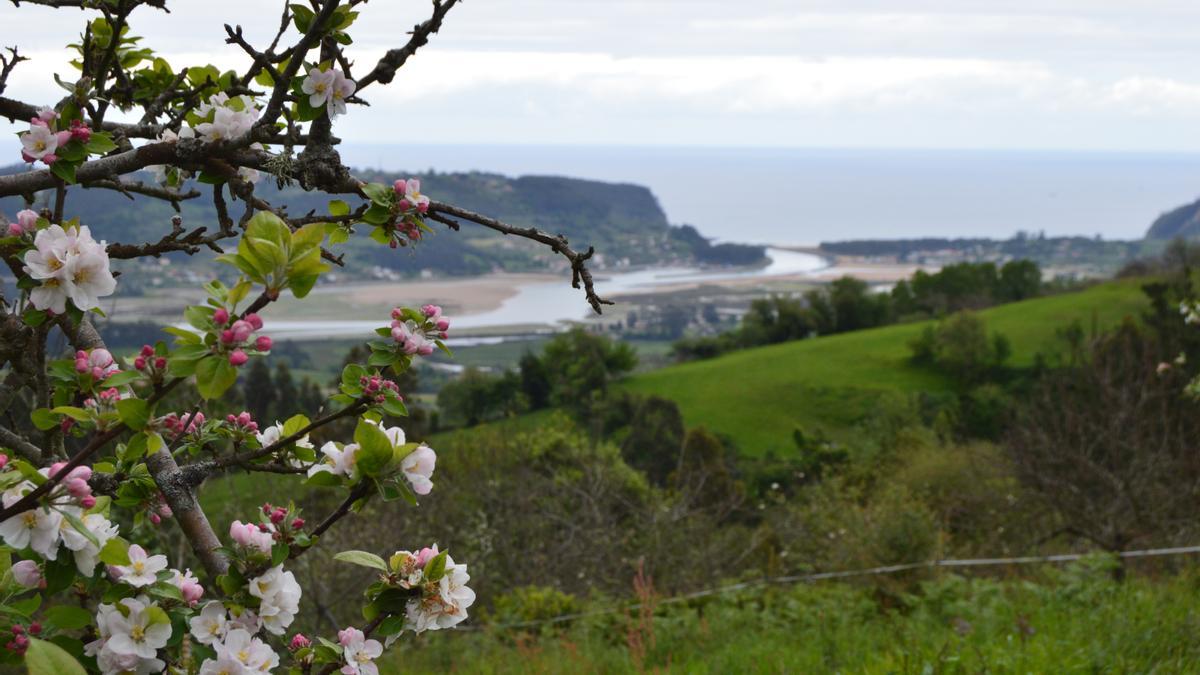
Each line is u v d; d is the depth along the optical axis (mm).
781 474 44375
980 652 5910
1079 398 14570
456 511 15125
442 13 2271
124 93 2885
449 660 9734
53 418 1840
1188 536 12242
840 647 7484
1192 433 13031
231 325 1569
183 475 1948
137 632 1713
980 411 55656
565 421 25078
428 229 2287
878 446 41375
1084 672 5660
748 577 13414
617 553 15398
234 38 2328
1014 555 14211
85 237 1748
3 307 1908
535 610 11375
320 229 1607
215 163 2283
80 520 1623
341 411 1963
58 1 2445
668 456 42250
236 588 1831
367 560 1924
